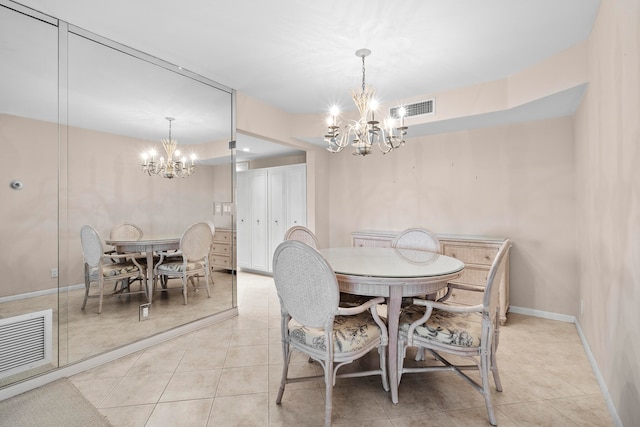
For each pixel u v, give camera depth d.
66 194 2.12
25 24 1.91
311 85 3.06
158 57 2.51
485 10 1.90
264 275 5.30
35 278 1.99
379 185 4.23
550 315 3.09
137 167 2.50
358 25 2.06
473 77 2.85
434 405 1.71
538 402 1.73
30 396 1.79
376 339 1.71
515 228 3.28
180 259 2.79
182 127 2.78
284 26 2.08
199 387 1.88
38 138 2.00
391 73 2.78
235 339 2.60
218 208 3.09
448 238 3.24
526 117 3.07
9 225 1.90
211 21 2.03
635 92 1.34
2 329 1.84
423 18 1.98
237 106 3.21
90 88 2.21
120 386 1.89
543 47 2.33
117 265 2.37
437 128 3.50
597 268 2.03
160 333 2.55
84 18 2.00
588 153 2.31
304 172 4.73
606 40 1.75
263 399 1.76
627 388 1.42
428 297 2.26
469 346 1.61
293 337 1.68
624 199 1.49
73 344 2.11
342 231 4.56
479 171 3.49
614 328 1.63
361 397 1.78
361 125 2.39
